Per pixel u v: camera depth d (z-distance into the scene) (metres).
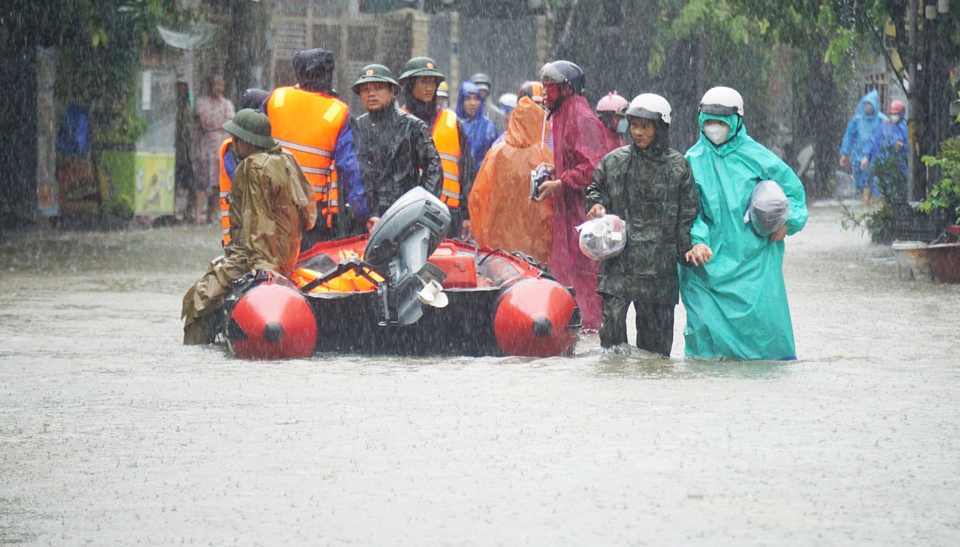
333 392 17.98
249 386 18.52
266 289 21.50
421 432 15.25
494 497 12.43
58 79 54.97
